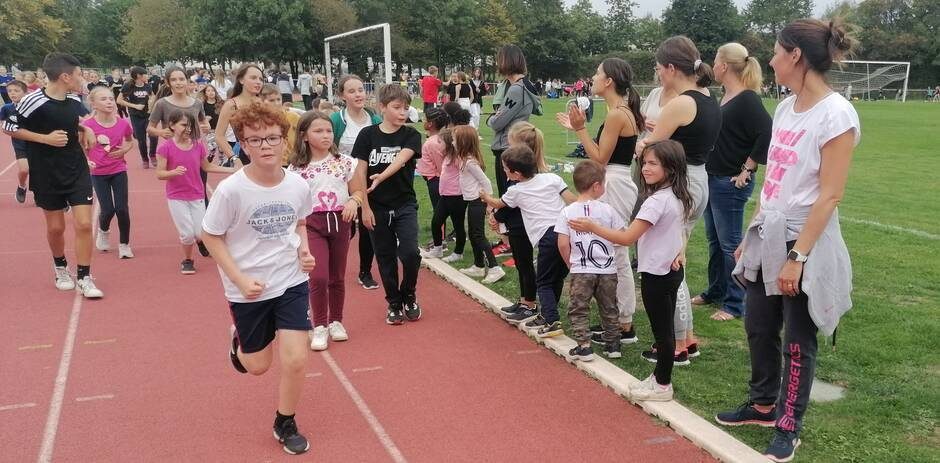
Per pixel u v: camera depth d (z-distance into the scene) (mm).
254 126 3299
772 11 79375
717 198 5266
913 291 6043
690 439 3658
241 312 3467
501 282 6461
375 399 4168
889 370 4430
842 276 3203
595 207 4504
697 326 5270
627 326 4957
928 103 45844
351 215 4887
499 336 5203
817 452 3475
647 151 3879
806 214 3193
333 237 4953
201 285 6422
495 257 7117
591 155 4824
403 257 5305
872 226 8688
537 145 5656
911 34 66188
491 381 4414
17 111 5641
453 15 57531
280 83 24891
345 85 5984
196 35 47688
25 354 4777
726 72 5219
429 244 7664
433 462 3482
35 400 4102
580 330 4535
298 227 3652
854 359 4598
